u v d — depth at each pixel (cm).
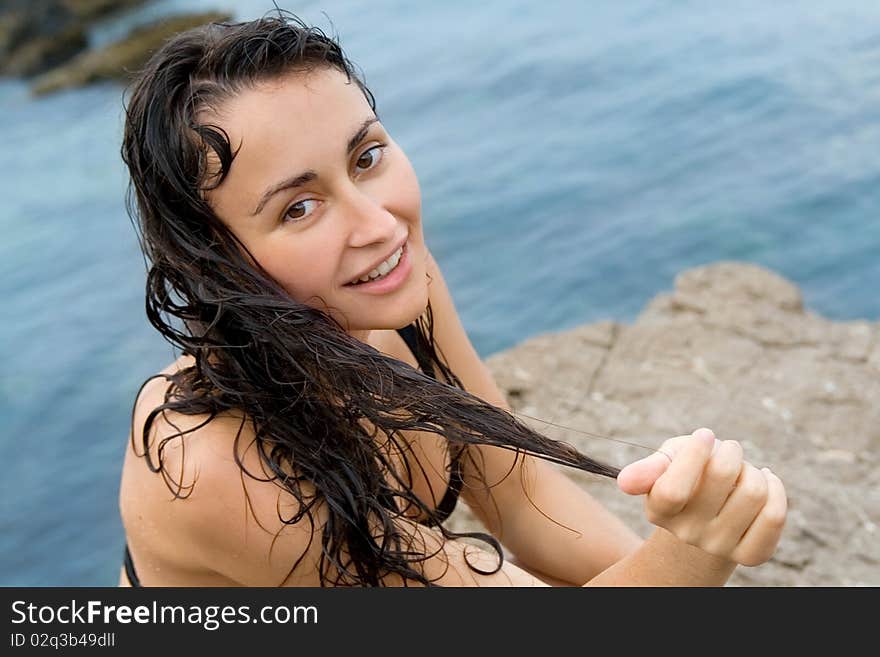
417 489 219
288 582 178
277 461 171
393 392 171
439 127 940
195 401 174
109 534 579
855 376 382
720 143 812
